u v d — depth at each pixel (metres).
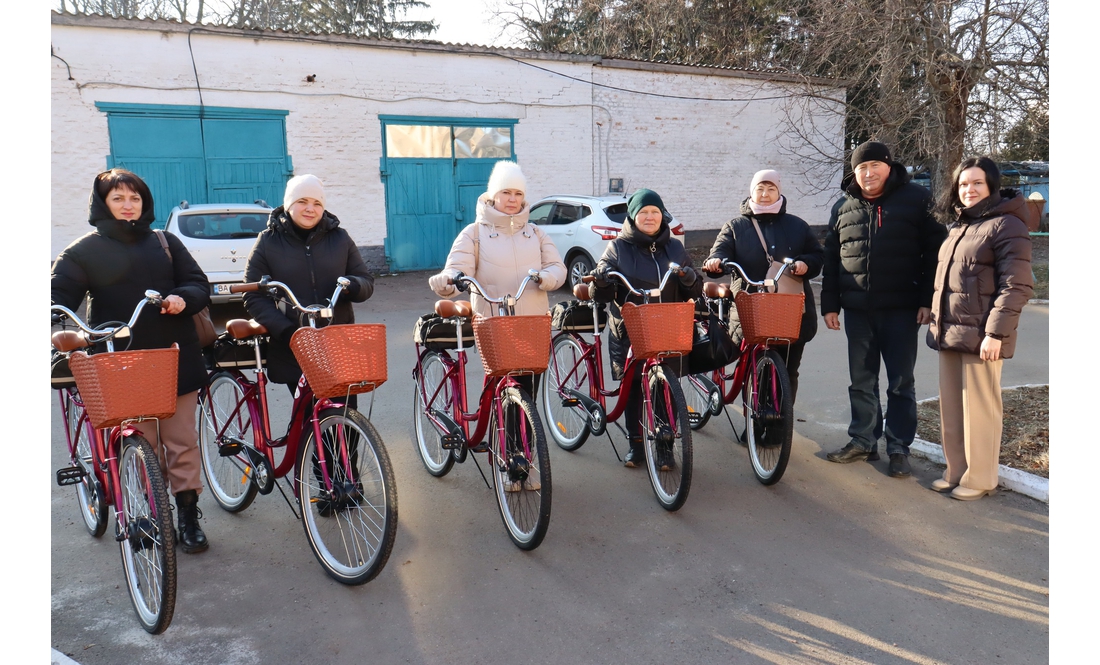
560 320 4.75
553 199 12.88
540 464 3.51
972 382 4.09
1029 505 4.12
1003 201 3.89
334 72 14.14
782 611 3.15
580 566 3.55
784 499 4.26
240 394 3.95
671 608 3.18
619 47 23.30
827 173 18.20
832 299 4.80
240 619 3.13
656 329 3.79
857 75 12.71
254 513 4.18
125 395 2.74
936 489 4.34
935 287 4.21
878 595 3.26
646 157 17.31
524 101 15.86
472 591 3.33
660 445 4.12
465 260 4.23
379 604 3.24
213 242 9.48
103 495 3.41
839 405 6.05
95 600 3.29
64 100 12.30
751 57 21.16
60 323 3.12
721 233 4.88
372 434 3.21
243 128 13.60
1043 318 9.81
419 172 15.17
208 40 13.12
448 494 4.42
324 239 3.87
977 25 11.46
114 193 3.33
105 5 22.36
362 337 2.97
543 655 2.87
